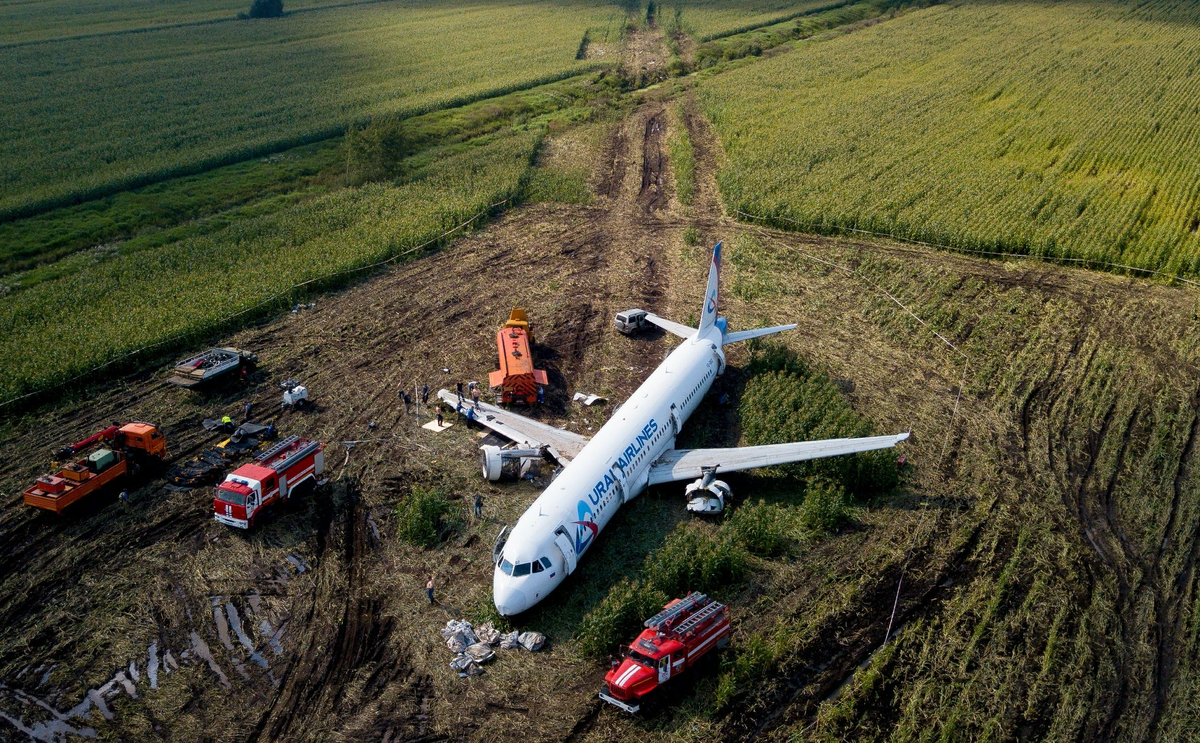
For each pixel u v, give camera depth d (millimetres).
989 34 196375
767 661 35406
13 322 69500
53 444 52531
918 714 33281
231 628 37969
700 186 110438
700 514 45500
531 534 38219
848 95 150750
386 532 44625
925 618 38531
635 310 69875
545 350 66375
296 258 82562
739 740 32156
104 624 38094
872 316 72875
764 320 72188
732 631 37594
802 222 94000
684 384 51938
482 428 54906
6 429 54094
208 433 53875
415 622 38312
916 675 35250
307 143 136500
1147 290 77062
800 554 42875
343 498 47469
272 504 45500
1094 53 172875
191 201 107875
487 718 33156
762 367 61625
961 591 40281
